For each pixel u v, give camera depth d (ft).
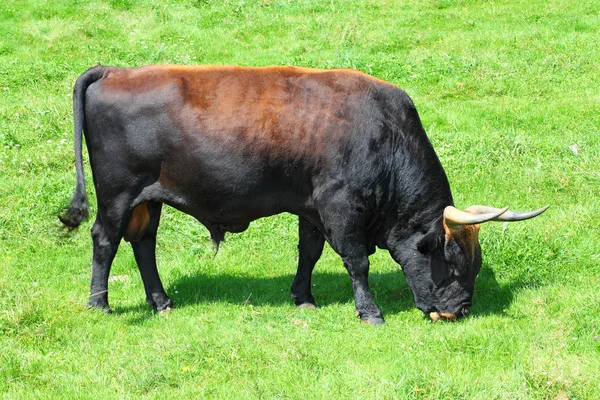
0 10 78.54
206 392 26.43
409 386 25.72
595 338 28.71
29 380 27.45
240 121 31.94
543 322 31.12
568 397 25.05
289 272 38.60
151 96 32.27
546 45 66.95
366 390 25.86
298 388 26.43
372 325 32.32
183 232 41.98
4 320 30.63
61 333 30.71
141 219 33.83
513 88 60.13
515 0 79.46
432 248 32.68
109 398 26.11
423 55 66.74
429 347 29.40
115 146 32.55
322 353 29.04
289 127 31.94
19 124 54.13
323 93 32.30
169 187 32.96
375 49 69.41
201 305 34.58
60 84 62.54
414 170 32.60
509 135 50.57
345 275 38.34
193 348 29.30
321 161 31.94
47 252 40.06
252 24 75.61
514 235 37.93
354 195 32.17
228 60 68.08
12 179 46.83
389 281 37.22
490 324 31.58
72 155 49.44
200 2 80.94
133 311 34.19
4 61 67.62
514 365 27.48
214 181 32.32
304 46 70.08
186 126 32.01
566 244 37.63
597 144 49.39
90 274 37.81
